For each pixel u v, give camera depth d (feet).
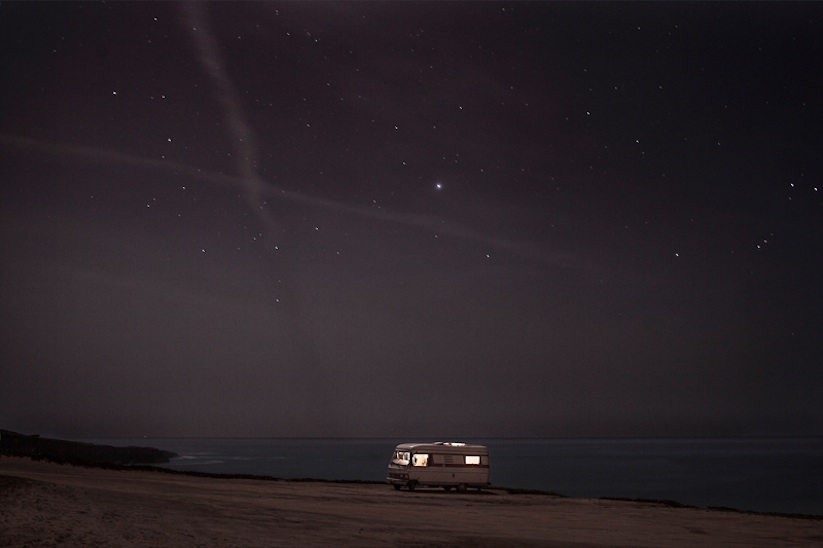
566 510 104.17
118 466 164.35
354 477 299.99
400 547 56.03
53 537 44.93
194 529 55.21
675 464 475.31
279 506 82.58
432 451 129.49
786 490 258.37
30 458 149.28
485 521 82.28
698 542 73.92
